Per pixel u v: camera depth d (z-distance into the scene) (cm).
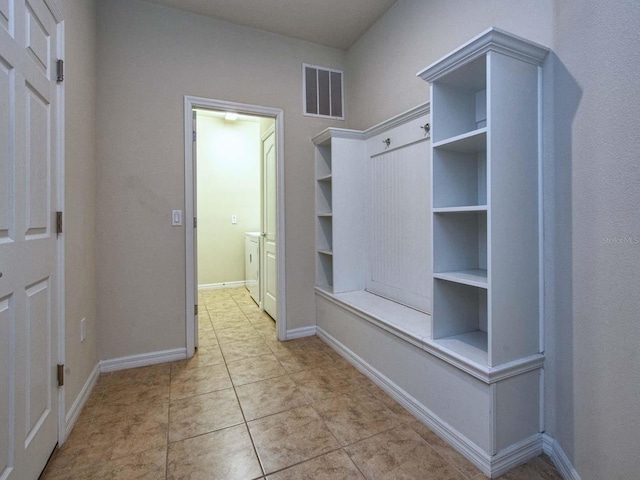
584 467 117
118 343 230
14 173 112
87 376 195
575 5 122
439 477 130
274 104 280
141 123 235
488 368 131
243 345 276
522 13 154
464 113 172
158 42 241
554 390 140
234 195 526
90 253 206
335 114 305
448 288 169
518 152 139
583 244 119
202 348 270
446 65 151
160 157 241
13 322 111
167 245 244
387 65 253
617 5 100
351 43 298
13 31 112
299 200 292
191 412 177
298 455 143
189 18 250
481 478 130
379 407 181
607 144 106
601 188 109
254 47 272
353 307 229
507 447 135
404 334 178
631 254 97
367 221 272
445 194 168
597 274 111
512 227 138
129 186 232
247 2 240
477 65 146
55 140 148
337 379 214
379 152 253
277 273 289
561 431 134
